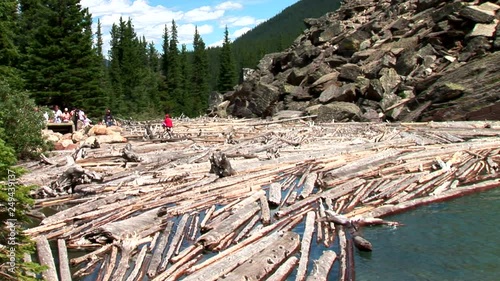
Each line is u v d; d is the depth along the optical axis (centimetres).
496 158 2084
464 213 1454
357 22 6044
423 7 5112
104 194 1705
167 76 10588
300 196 1614
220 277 935
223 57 10750
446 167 1914
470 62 3716
